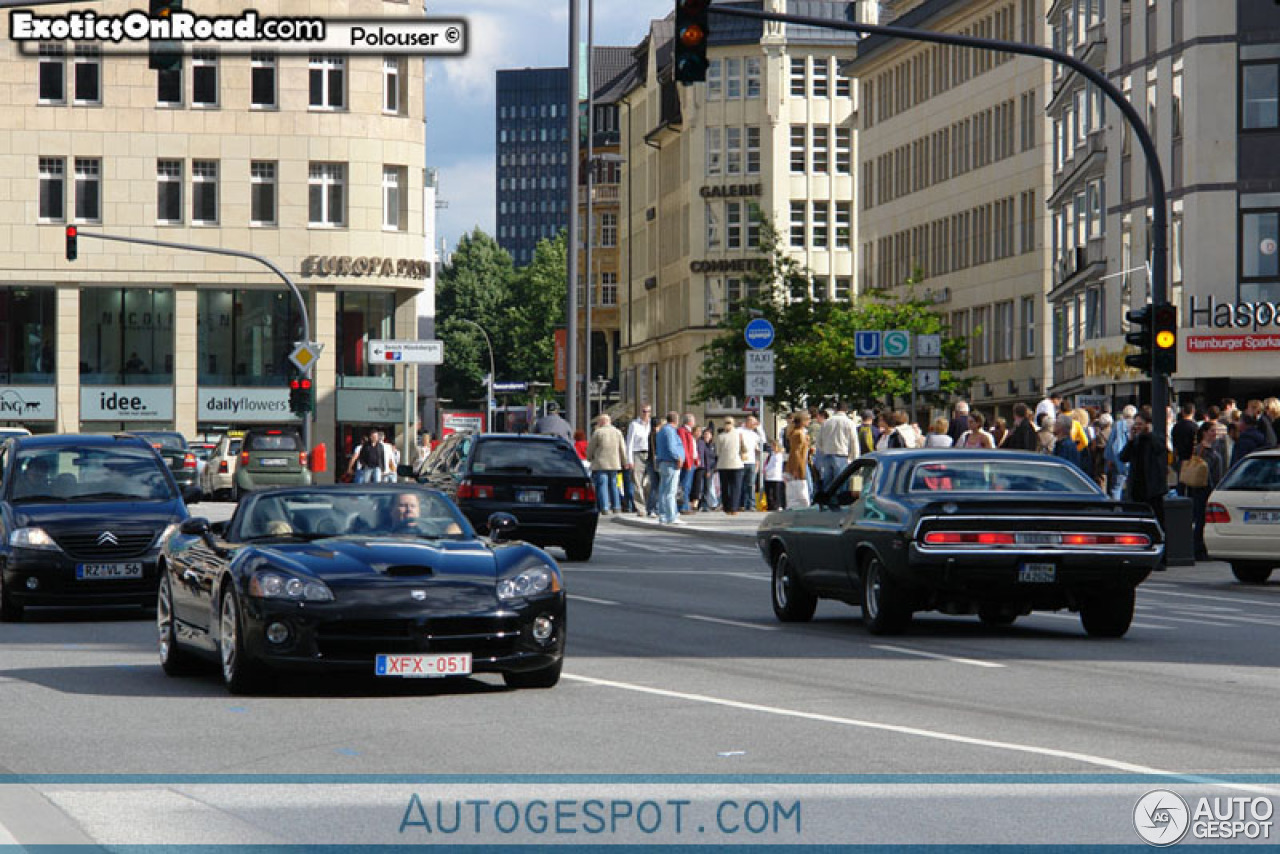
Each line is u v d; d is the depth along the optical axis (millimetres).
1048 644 28734
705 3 39188
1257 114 87812
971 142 135875
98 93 117250
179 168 118000
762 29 173500
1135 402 97188
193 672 24703
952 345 111688
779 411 111188
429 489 24766
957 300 138375
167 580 24953
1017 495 29797
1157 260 47469
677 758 17234
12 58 116250
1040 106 123875
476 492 49562
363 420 119625
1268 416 51906
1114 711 20688
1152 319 47844
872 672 24688
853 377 106750
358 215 119000
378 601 21594
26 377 117562
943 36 41938
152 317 118688
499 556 22781
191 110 117750
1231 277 88062
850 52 174500
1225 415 54656
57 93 117062
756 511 79312
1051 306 122875
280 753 17688
